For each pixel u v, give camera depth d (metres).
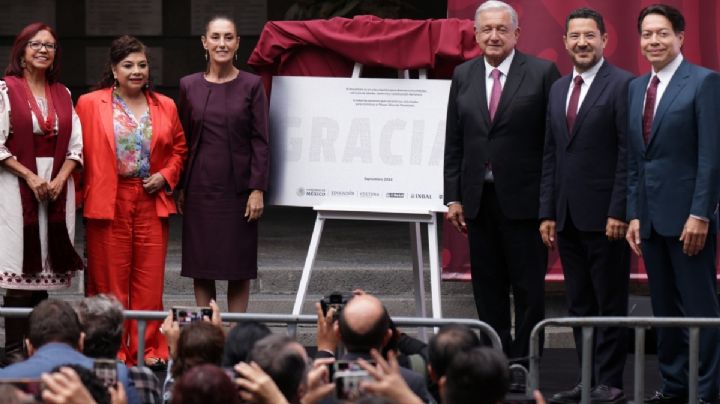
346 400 6.32
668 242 9.85
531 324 10.63
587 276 10.27
